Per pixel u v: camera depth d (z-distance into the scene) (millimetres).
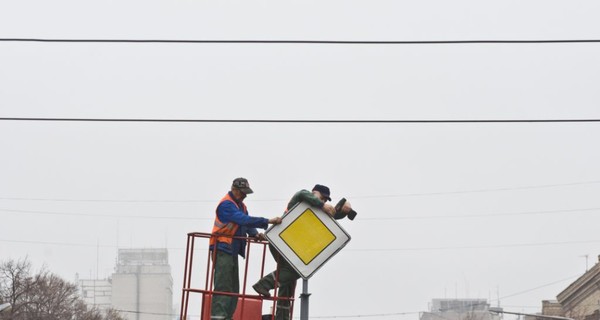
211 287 21875
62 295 152625
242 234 22172
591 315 141750
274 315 21562
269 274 22219
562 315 150625
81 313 185625
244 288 21578
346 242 19953
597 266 141875
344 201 21438
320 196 21531
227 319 21859
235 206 21719
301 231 20000
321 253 19922
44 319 141875
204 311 21750
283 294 22469
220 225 21906
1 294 136375
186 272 22016
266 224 21156
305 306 20781
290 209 20078
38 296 143875
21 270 138125
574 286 147500
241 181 22203
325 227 20000
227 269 21859
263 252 22547
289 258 19875
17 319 131375
